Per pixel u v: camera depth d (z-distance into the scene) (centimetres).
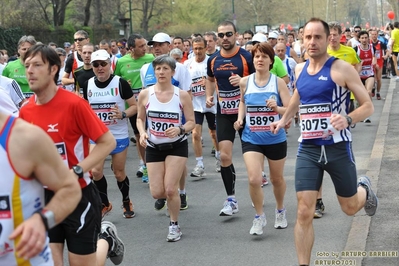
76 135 551
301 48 2345
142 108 860
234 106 953
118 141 941
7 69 1219
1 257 392
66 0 4728
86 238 543
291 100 719
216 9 8506
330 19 11462
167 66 833
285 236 827
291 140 1588
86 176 546
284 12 9694
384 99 2334
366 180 729
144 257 770
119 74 1327
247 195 1065
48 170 389
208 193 1101
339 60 655
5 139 378
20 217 389
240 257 753
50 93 545
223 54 989
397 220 833
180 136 834
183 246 808
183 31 7606
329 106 651
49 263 409
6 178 381
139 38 1299
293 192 1055
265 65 826
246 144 835
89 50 1146
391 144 1389
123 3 6162
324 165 655
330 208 938
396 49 2980
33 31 3919
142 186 1196
